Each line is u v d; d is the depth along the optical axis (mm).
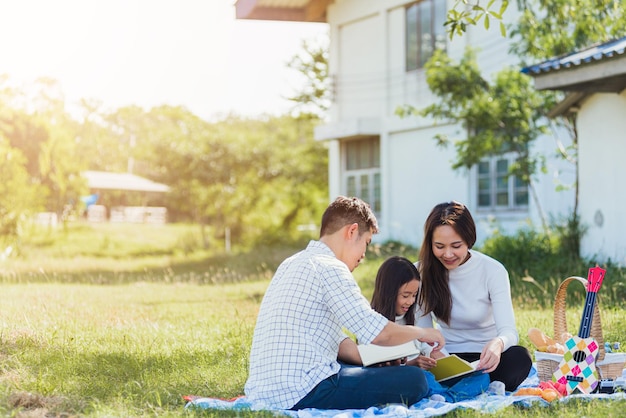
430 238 4988
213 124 30953
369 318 4246
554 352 5047
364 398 4383
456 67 14516
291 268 4465
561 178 14547
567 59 10391
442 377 4773
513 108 13906
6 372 5512
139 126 54094
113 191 44781
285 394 4336
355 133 19719
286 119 34750
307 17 21391
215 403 4496
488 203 16797
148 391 5000
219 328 7918
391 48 19500
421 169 18609
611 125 11328
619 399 4410
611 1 11719
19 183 19766
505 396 4719
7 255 19469
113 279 14797
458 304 5078
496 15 6867
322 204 30266
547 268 11688
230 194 29453
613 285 9609
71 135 22656
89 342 6867
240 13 21031
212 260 19406
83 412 4469
